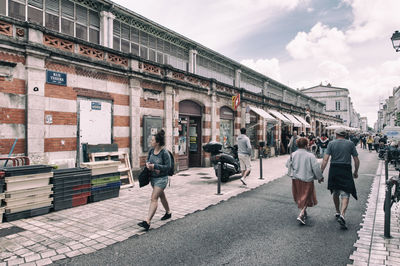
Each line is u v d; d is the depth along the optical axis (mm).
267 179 9352
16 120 5938
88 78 7508
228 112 14695
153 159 4477
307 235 4129
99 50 7777
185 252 3521
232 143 15203
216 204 5992
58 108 6742
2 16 5621
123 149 8531
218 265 3166
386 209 4055
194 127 12703
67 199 5590
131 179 7949
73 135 7102
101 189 6270
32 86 6125
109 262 3240
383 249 3596
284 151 22172
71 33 8430
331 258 3342
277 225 4598
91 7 8992
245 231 4301
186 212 5324
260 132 17750
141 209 5551
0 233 4184
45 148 6465
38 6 7629
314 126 31547
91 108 7578
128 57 8641
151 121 9422
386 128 21734
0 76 5695
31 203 5012
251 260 3289
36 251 3533
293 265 3164
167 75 10148
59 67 6773
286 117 21000
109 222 4727
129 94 8758
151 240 3926
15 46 5801
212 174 10406
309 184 4617
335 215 4906
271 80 21891
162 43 11734
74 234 4152
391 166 13047
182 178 9484
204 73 14359
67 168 6230
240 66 17312
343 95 56438
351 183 4453
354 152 4535
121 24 9984
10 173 4773
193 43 12945
